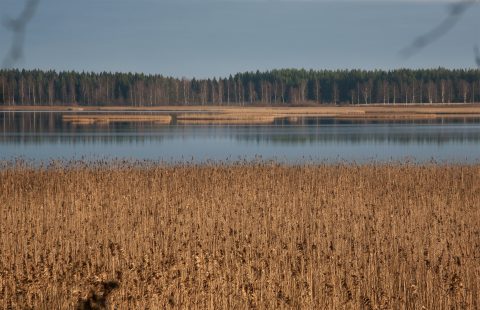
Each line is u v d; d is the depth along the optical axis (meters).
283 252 17.12
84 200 25.09
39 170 32.75
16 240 19.05
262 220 21.80
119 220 21.53
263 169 34.25
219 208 23.69
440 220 20.98
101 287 13.57
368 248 17.67
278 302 13.55
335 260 16.53
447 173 33.44
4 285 14.11
